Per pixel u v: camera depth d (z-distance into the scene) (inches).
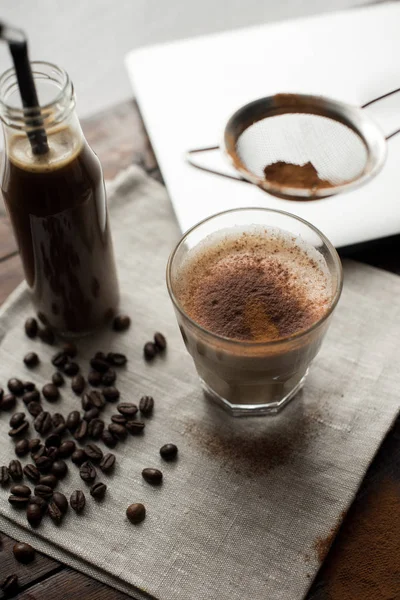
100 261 20.7
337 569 18.3
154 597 17.9
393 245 23.0
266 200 23.4
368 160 24.2
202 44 27.4
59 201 18.9
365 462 19.5
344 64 26.5
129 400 20.8
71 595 18.1
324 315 18.1
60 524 18.9
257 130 25.1
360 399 20.6
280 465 19.7
